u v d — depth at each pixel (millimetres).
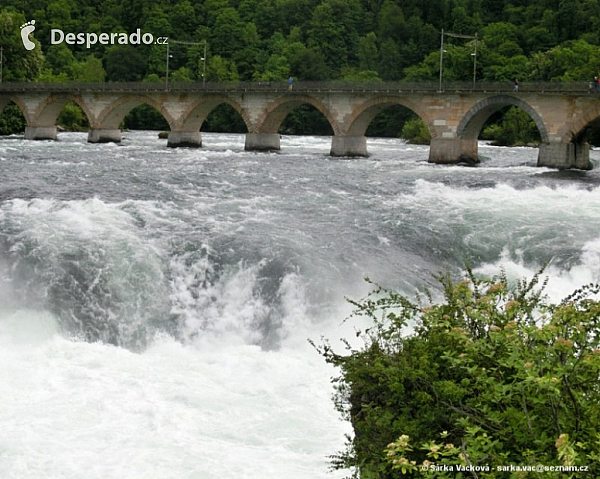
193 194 55469
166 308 38594
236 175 68250
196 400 27781
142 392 28328
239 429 25766
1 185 57500
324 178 67500
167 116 120000
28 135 130125
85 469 22953
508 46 188750
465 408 17156
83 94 125500
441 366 18672
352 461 18438
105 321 37562
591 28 195125
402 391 18000
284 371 31203
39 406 26781
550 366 16047
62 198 51469
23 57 158250
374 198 55594
